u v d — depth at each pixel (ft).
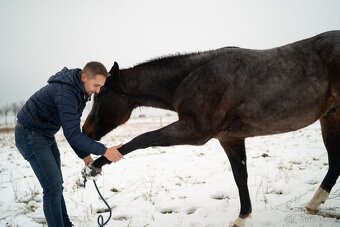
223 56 13.55
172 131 12.73
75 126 10.59
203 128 12.85
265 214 13.99
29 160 11.14
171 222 13.91
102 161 12.16
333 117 13.79
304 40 13.62
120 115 14.82
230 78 12.96
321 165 21.80
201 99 12.88
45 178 11.03
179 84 13.96
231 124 13.24
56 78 11.04
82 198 17.65
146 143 12.66
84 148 10.78
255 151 28.99
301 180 18.53
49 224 11.16
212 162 25.04
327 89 12.96
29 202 16.57
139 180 20.92
